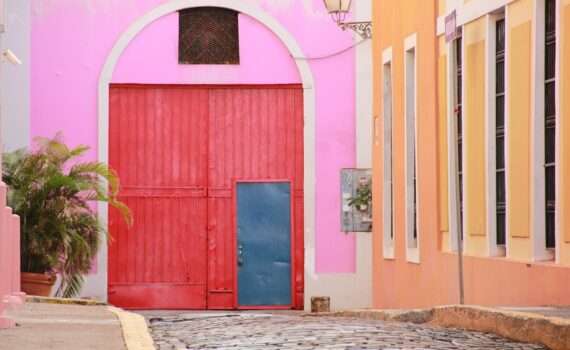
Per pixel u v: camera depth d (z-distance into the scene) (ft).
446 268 68.80
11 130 102.58
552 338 37.70
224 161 105.50
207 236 105.09
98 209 102.53
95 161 103.55
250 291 105.19
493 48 61.26
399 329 45.88
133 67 104.32
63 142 103.14
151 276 104.32
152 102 104.88
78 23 103.81
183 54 104.88
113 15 104.22
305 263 104.53
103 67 103.86
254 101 105.40
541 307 47.65
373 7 88.12
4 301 43.73
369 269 104.73
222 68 105.09
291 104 105.70
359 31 105.29
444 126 69.67
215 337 43.68
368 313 58.65
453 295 67.46
